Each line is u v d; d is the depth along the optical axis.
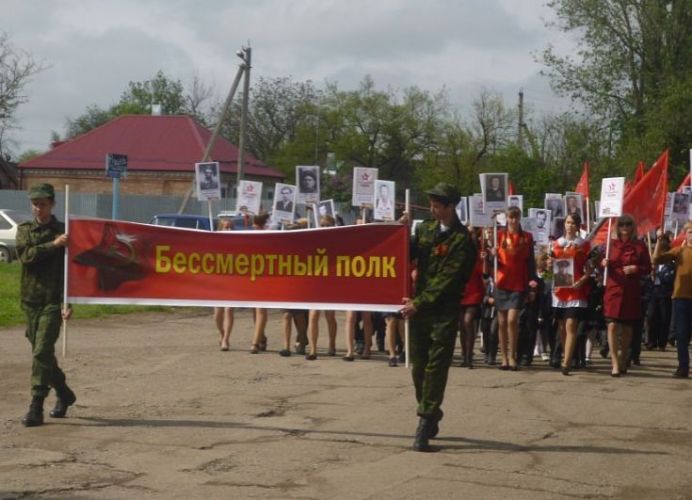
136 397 11.12
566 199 18.33
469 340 13.98
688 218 18.03
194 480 7.61
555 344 14.22
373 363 14.13
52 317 9.45
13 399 10.95
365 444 8.88
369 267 10.21
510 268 13.65
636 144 41.78
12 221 35.84
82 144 63.69
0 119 56.50
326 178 60.50
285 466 8.05
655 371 14.15
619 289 13.37
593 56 45.28
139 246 10.54
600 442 9.16
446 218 8.75
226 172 60.69
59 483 7.48
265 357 14.62
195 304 10.54
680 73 43.88
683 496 7.39
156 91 94.06
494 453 8.61
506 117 59.34
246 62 40.34
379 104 67.06
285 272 10.40
